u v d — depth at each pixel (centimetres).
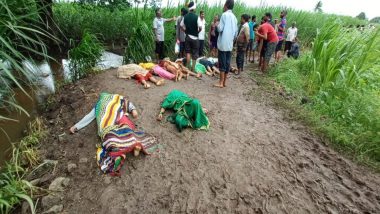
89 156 354
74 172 332
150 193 294
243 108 493
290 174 329
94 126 406
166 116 433
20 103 536
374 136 398
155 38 770
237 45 718
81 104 486
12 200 288
